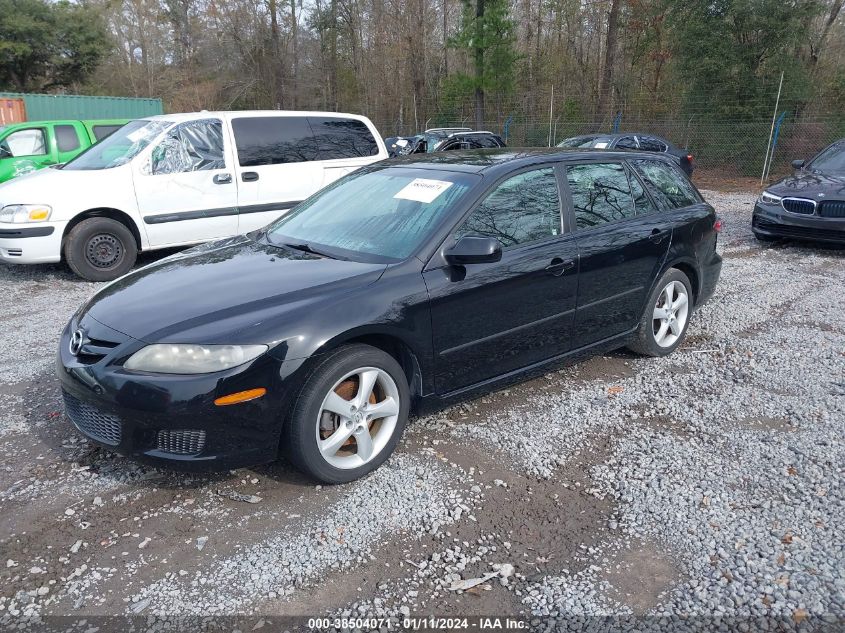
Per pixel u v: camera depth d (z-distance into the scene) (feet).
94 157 26.68
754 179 65.87
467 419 13.21
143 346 9.74
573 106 95.50
